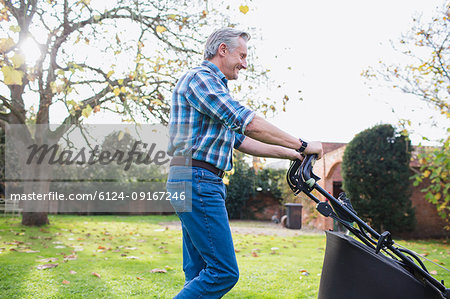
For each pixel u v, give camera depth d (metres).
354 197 8.41
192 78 1.64
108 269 3.36
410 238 9.17
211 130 1.64
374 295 1.50
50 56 5.25
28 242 5.14
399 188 8.16
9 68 2.11
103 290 2.66
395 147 8.22
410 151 8.30
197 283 1.57
